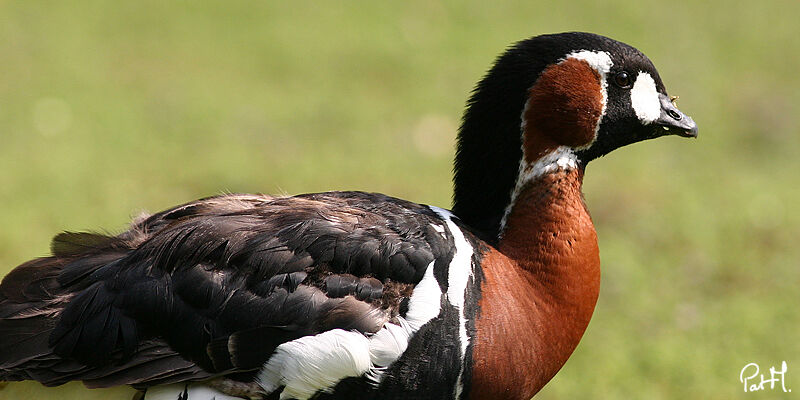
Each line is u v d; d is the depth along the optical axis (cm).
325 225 737
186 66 2061
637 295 1277
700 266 1360
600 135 808
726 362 1141
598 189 1609
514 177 793
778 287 1314
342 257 724
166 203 1505
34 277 745
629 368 1127
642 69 811
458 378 733
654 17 2425
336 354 699
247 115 1855
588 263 788
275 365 708
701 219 1506
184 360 713
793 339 1194
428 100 1967
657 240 1436
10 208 1438
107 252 752
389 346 710
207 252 721
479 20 2369
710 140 1867
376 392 721
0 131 1719
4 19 2208
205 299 712
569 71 789
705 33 2361
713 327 1213
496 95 799
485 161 805
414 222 761
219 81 2000
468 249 754
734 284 1322
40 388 744
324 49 2172
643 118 815
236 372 717
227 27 2267
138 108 1856
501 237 788
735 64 2209
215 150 1702
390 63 2120
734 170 1752
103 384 710
